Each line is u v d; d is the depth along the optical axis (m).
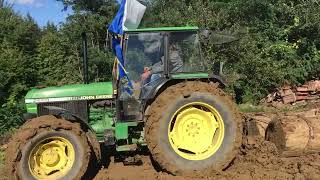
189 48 7.57
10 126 11.59
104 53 17.39
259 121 8.47
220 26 17.02
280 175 6.89
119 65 7.43
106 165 7.87
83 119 7.31
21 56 15.44
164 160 7.07
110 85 7.74
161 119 7.05
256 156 7.68
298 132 7.66
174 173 7.10
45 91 7.60
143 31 7.43
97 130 7.71
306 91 15.39
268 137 8.21
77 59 17.42
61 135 6.86
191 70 7.55
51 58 16.88
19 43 18.11
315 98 15.26
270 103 15.57
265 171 7.12
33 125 6.80
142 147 7.91
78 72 16.94
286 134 7.64
